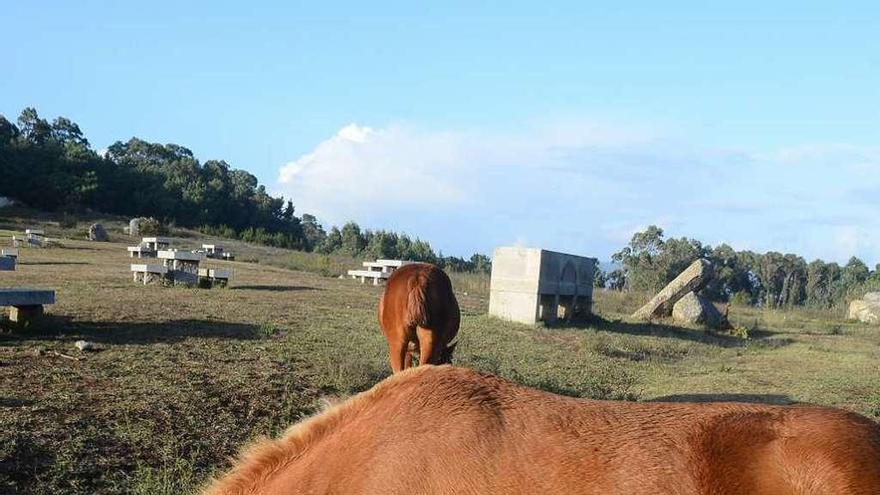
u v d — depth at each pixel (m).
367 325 13.85
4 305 10.10
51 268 21.16
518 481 2.71
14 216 50.38
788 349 17.38
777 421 2.69
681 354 15.11
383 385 3.19
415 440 2.88
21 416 6.64
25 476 5.61
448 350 8.71
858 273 49.81
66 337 10.27
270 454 3.15
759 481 2.53
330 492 2.91
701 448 2.64
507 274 17.59
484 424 2.87
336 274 29.08
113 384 7.97
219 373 8.87
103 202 61.06
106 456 6.11
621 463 2.65
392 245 52.12
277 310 15.05
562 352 13.58
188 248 39.69
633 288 40.00
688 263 43.81
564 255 18.22
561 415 2.87
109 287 16.98
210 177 74.88
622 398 9.91
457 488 2.75
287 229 77.19
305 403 8.12
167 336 10.98
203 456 6.40
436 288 8.47
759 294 50.88
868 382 12.17
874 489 2.43
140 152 85.62
